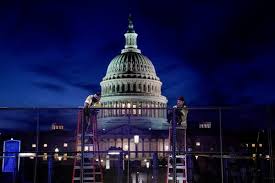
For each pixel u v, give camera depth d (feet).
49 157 98.12
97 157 105.91
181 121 94.22
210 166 179.42
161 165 213.05
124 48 643.04
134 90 571.69
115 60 607.78
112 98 552.00
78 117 94.43
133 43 628.69
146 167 239.30
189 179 95.04
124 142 417.49
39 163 185.06
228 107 77.92
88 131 93.71
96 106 95.40
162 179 204.13
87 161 100.53
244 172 128.16
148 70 593.83
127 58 599.16
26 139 342.85
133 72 583.58
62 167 202.08
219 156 88.07
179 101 94.99
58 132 470.39
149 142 461.37
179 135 94.84
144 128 484.74
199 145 449.06
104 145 412.36
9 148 98.89
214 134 457.27
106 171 229.45
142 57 606.55
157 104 561.84
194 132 454.40
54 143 465.47
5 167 98.37
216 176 177.68
